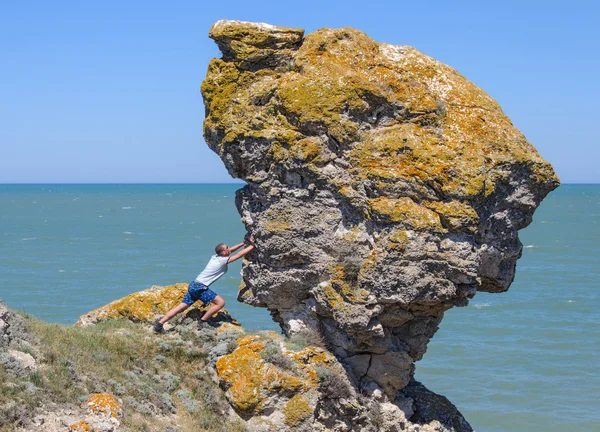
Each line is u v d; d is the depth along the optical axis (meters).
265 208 15.61
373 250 14.39
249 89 15.84
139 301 16.48
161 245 80.56
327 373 14.73
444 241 14.20
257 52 15.73
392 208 14.21
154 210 165.38
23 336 13.21
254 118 15.43
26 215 138.25
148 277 54.47
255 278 16.14
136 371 13.95
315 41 15.47
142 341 15.00
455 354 36.38
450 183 14.10
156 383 13.88
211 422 13.62
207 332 15.64
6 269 56.88
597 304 49.34
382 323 14.98
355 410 15.07
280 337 15.53
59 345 13.58
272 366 14.45
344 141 14.83
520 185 14.70
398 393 16.34
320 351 15.18
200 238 90.31
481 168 14.15
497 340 39.31
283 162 15.05
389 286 14.20
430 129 14.69
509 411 28.72
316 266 15.12
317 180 14.95
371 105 14.87
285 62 15.80
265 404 14.12
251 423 14.05
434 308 15.16
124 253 71.25
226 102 15.91
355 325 14.49
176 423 13.16
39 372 12.38
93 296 45.09
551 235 105.06
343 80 14.85
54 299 43.78
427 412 16.44
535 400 29.91
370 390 15.53
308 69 15.17
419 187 14.22
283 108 15.15
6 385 11.61
